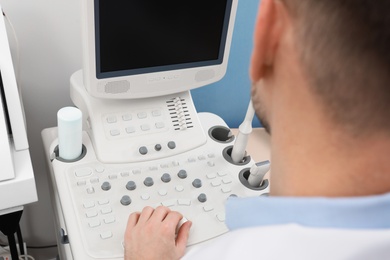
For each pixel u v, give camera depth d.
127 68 0.92
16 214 0.87
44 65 1.09
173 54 0.95
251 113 0.95
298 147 0.35
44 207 1.36
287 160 0.36
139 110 1.00
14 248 0.95
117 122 0.97
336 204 0.31
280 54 0.34
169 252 0.75
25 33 1.03
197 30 0.94
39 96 1.14
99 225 0.82
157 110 1.01
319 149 0.34
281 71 0.34
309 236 0.31
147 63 0.93
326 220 0.32
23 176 0.81
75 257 0.77
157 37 0.90
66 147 0.93
